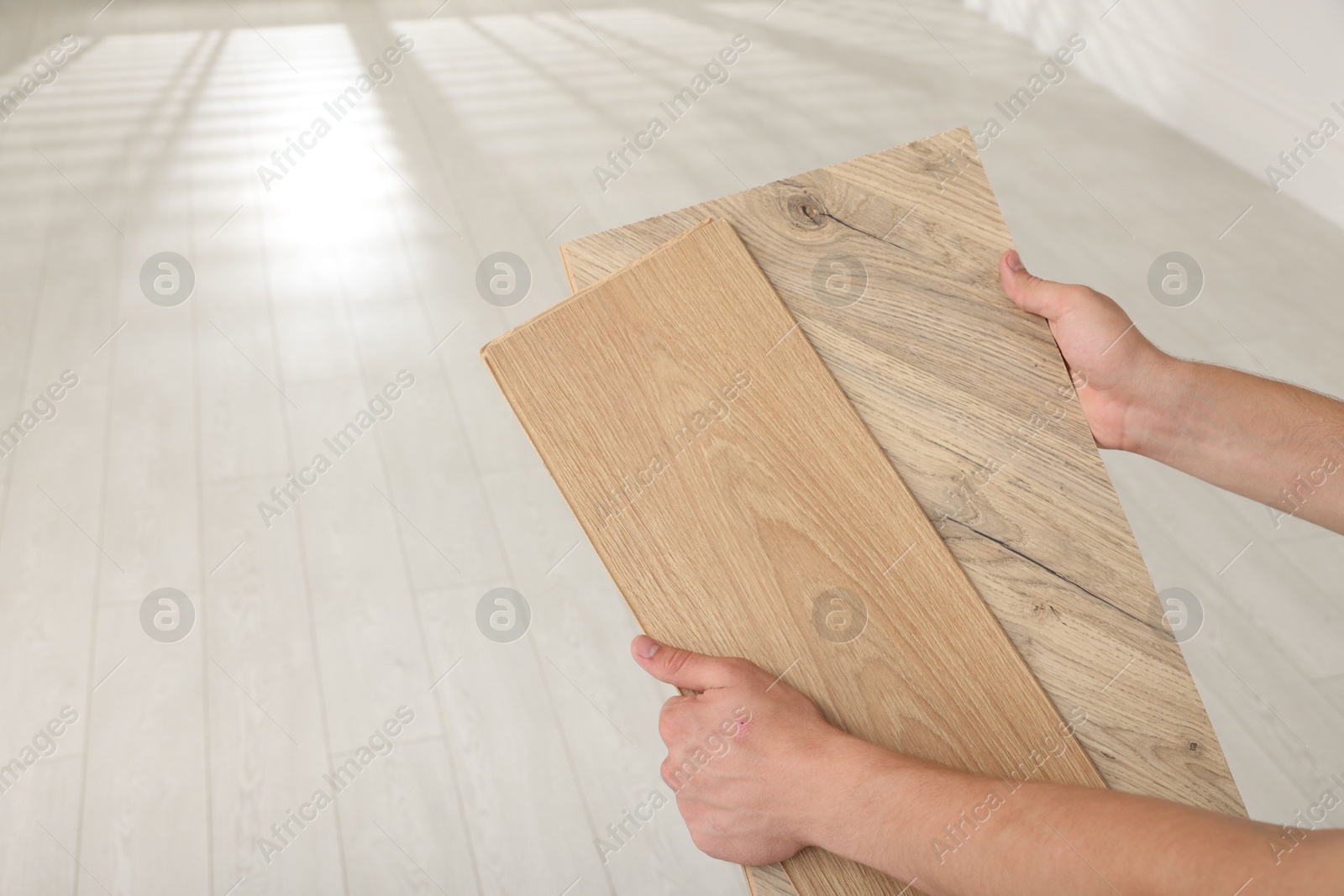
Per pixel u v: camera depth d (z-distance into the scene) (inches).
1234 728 55.3
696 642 21.2
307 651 56.7
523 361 22.6
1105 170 104.2
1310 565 65.2
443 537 63.2
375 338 77.4
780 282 25.0
